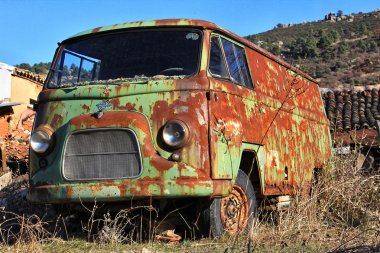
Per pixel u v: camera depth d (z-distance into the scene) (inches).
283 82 312.7
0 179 394.9
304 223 242.5
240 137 235.9
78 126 221.8
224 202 233.8
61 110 234.4
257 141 254.8
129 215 237.0
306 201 263.7
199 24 238.4
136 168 213.5
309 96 363.6
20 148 634.2
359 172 334.0
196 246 207.5
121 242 222.7
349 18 4328.3
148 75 235.9
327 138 382.0
